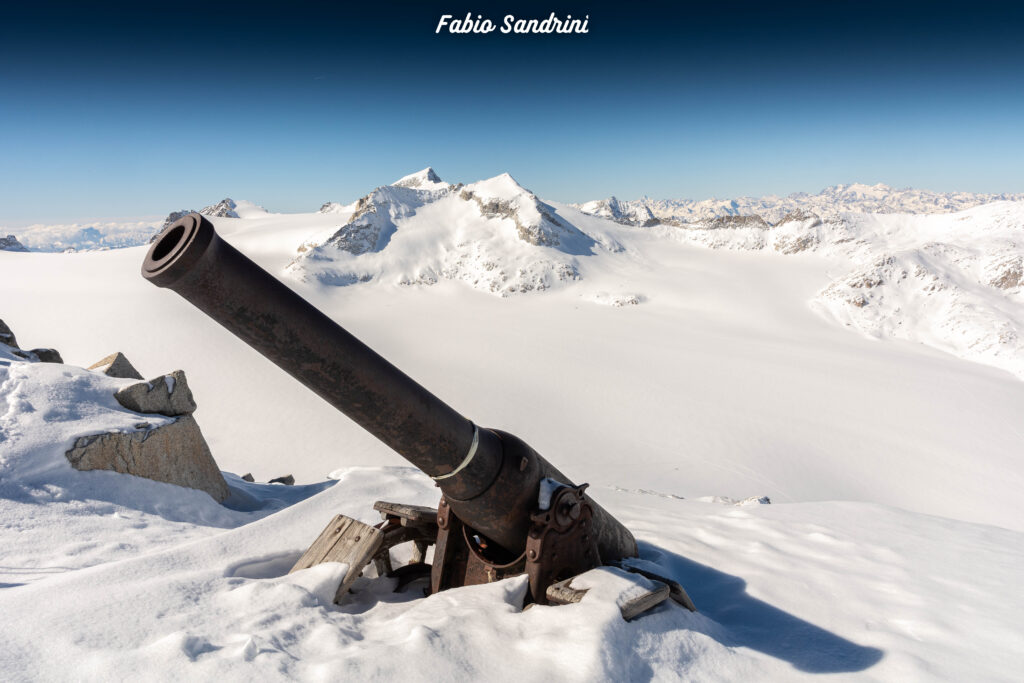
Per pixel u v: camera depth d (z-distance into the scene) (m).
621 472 51.88
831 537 5.97
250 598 3.65
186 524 5.91
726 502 9.90
